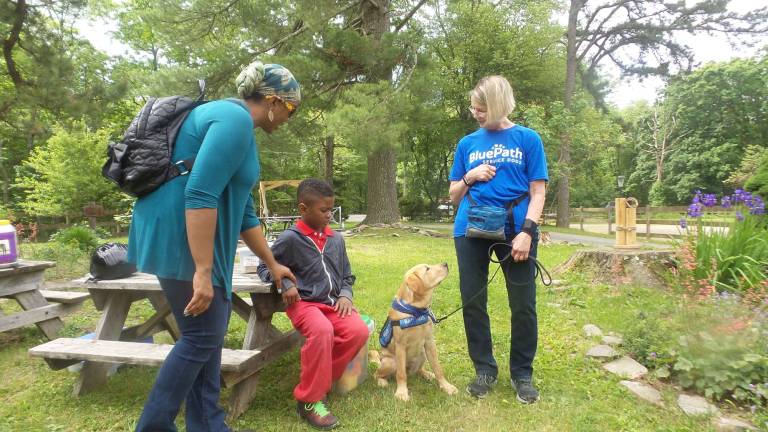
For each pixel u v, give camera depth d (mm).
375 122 10250
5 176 19781
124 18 24328
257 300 2850
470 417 2566
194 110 1884
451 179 3041
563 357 3416
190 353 1886
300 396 2480
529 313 2760
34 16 11000
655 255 5535
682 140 37500
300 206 2770
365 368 3049
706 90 34094
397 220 15125
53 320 4109
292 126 14461
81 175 17547
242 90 2033
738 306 3268
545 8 22812
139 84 13141
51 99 11086
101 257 2988
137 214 1855
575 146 20906
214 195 1728
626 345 3418
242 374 2545
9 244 3863
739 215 4641
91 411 2674
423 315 2840
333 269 2811
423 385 3006
